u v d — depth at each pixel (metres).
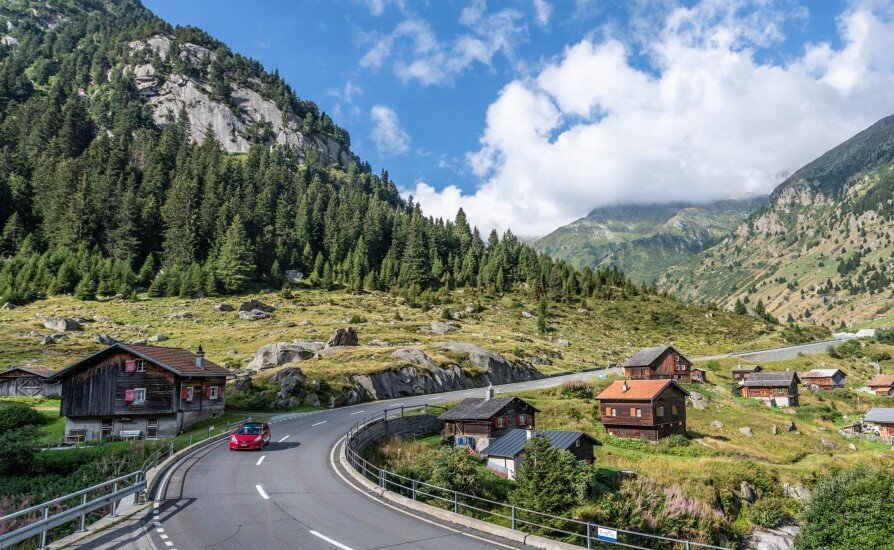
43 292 136.62
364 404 67.88
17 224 162.12
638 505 35.28
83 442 45.06
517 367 102.19
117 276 146.38
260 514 19.62
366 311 147.50
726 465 51.09
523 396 77.50
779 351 148.25
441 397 74.50
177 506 20.69
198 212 180.62
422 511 20.48
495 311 169.38
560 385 83.25
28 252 151.38
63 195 171.12
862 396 109.50
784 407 96.06
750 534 41.00
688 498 41.56
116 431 48.53
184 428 50.94
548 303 185.25
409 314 148.62
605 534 15.77
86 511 16.88
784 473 52.56
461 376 88.88
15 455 33.41
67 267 140.25
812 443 68.81
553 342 140.50
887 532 25.55
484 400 56.25
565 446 41.91
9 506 25.53
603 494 34.44
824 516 28.09
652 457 54.53
